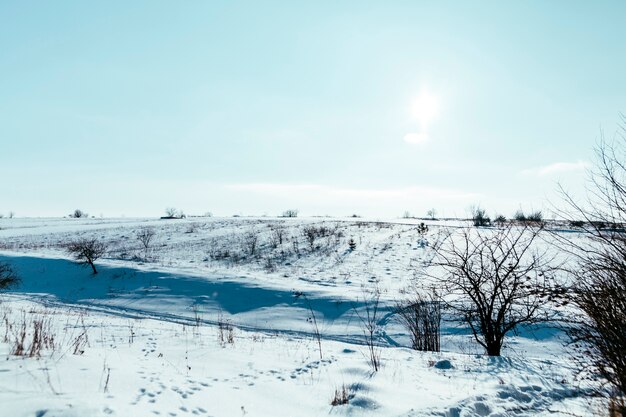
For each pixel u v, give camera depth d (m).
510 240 9.59
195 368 6.87
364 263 28.94
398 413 4.93
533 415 5.08
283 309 18.05
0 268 26.67
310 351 9.23
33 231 59.62
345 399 5.45
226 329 13.64
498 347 9.23
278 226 51.34
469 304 12.70
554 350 10.95
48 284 26.30
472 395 5.54
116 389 4.75
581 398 5.71
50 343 6.57
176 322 16.89
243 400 5.20
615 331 4.63
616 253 4.33
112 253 36.47
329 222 56.09
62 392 4.32
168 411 4.35
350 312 16.86
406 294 18.72
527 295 8.77
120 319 14.94
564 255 15.48
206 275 23.80
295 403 5.30
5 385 4.28
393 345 13.16
